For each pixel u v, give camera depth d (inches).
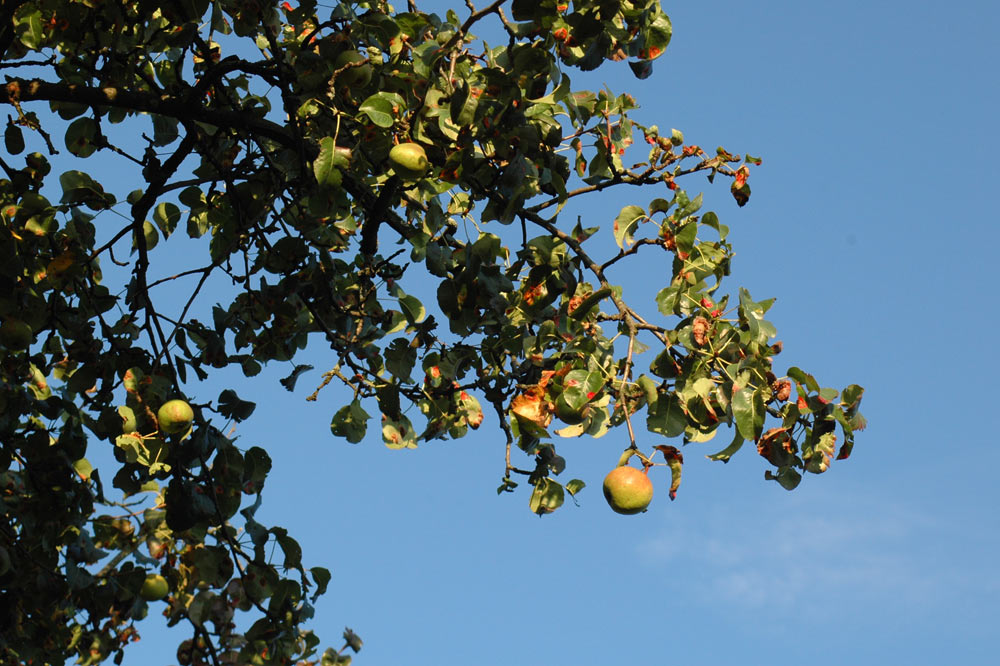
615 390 203.2
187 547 252.5
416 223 277.0
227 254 240.2
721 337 195.3
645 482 181.6
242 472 228.1
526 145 192.2
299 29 226.1
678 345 196.7
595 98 226.8
